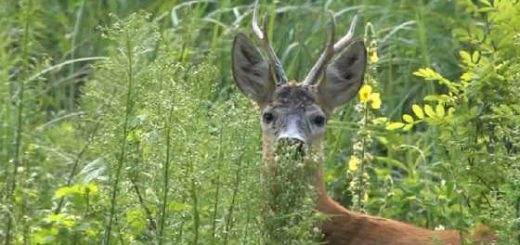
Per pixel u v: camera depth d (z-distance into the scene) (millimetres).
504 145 11758
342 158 15289
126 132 11477
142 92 11484
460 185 11625
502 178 11469
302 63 16812
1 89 13539
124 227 11648
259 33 13234
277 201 11133
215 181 11258
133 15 11594
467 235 11742
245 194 11227
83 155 14344
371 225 12234
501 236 10898
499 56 12047
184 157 11281
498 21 12047
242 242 11195
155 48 13578
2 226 12617
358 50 13367
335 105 13305
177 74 13055
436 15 17344
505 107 11484
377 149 15766
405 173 15594
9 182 12977
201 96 11688
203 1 17547
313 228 11703
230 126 11312
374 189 14820
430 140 15242
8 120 13453
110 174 11641
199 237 11289
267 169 12016
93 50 17688
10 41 14016
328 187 14852
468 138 11828
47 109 16719
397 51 17016
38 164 14086
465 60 12242
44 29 17703
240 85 13148
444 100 12000
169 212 11352
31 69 15242
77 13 18078
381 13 17391
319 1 17609
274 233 11023
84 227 12148
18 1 13711
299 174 11164
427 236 12062
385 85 16625
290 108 12812
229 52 16812
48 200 13602
